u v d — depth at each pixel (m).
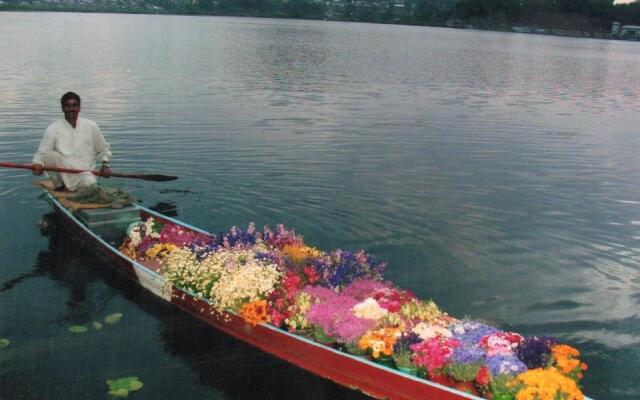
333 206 9.89
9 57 29.81
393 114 18.59
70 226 8.73
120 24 75.88
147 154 12.59
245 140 14.05
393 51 50.50
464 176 11.94
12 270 7.65
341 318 5.57
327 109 18.91
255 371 5.80
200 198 10.10
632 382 5.75
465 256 8.24
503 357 4.95
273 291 6.05
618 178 12.35
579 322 6.75
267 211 9.60
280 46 49.28
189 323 6.59
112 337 6.32
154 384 5.63
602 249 8.68
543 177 12.18
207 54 37.62
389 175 11.74
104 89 20.69
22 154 12.30
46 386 5.56
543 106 22.41
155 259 7.46
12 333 6.34
